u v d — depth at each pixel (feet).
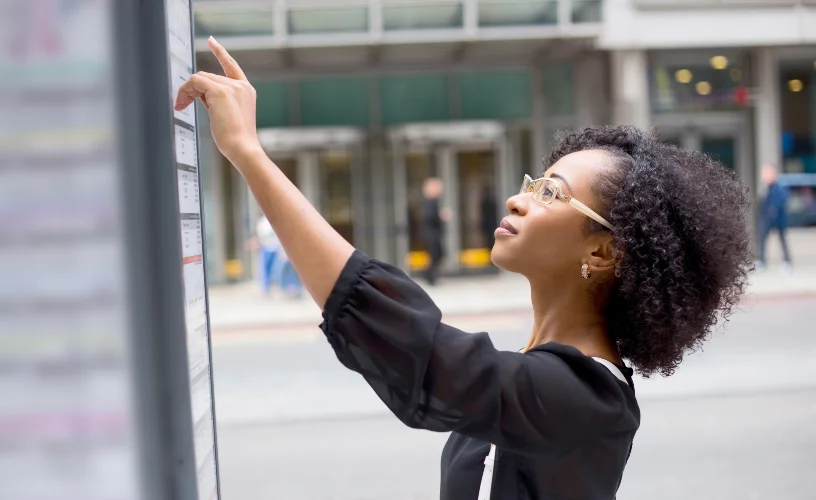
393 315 3.20
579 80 46.47
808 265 46.52
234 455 17.19
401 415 3.33
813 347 25.89
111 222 2.94
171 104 3.01
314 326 35.24
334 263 3.24
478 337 3.39
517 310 36.76
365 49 42.98
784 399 20.12
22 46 2.93
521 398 3.42
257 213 47.34
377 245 47.57
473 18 41.11
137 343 2.95
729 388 21.30
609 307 4.27
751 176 47.24
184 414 3.00
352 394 22.08
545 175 4.33
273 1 40.42
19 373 2.97
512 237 4.20
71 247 2.94
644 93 45.57
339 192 47.47
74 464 2.97
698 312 4.04
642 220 3.97
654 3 43.75
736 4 44.29
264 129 47.14
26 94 2.93
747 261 4.27
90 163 2.93
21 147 2.93
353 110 47.34
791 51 46.55
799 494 14.20
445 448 4.54
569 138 4.74
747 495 14.23
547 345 3.76
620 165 4.16
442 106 47.47
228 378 24.79
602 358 4.03
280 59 44.42
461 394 3.27
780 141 47.26
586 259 4.14
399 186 47.44
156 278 2.96
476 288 43.91
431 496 14.55
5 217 2.94
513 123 47.34
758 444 16.87
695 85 46.78
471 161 47.44
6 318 2.95
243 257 47.67
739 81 46.98
